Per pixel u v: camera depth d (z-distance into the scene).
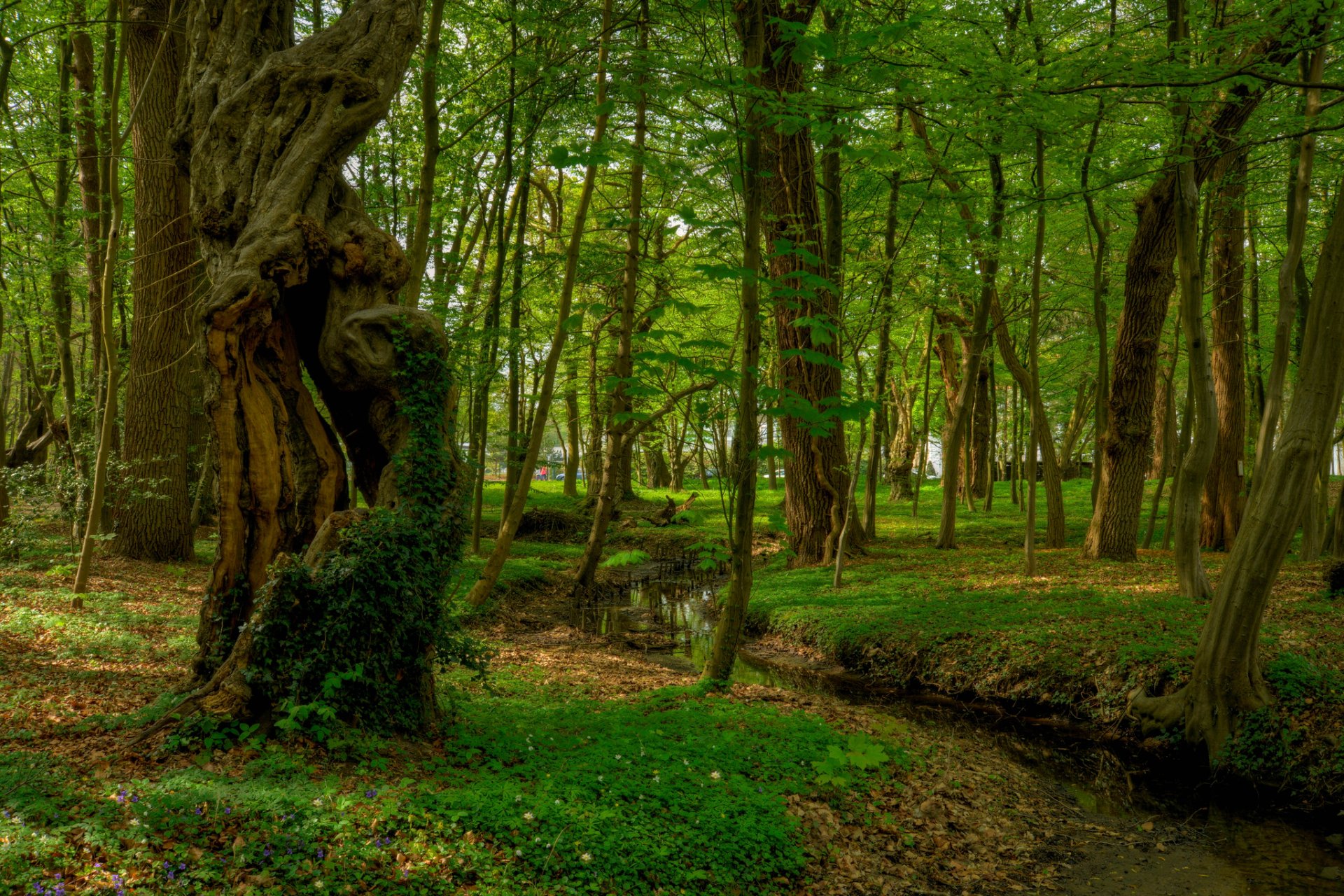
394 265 7.00
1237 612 8.10
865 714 9.01
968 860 6.09
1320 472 16.56
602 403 20.08
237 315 6.21
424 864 4.45
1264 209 19.30
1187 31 10.64
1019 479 29.69
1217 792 7.79
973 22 11.38
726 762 6.63
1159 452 33.19
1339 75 11.71
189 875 3.92
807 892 5.27
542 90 13.09
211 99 7.15
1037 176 13.68
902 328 27.16
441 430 6.78
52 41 14.77
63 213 14.02
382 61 7.17
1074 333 26.70
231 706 5.58
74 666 7.62
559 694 8.94
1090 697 9.84
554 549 24.31
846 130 7.78
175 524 14.36
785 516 19.41
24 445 19.58
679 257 20.34
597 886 4.64
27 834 3.91
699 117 9.84
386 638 6.10
